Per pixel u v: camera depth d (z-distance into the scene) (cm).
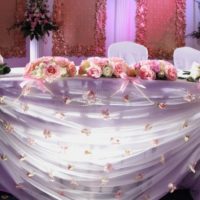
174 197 194
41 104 159
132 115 163
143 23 417
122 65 161
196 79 167
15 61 411
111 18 418
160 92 163
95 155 166
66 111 160
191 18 424
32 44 388
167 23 423
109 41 420
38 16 372
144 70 160
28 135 164
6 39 403
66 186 172
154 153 170
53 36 412
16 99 159
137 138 166
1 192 191
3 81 158
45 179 170
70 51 417
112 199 175
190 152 173
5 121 162
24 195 176
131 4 416
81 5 414
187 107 167
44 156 167
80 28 416
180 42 425
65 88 157
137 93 160
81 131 163
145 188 176
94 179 170
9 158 167
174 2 421
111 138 164
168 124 167
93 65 158
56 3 407
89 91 157
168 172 174
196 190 188
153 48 423
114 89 158
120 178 171
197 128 170
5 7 398
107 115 161
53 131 163
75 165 168
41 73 153
